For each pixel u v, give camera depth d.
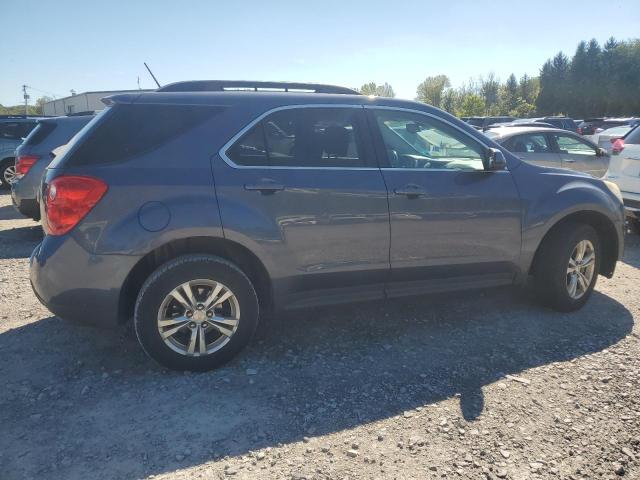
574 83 80.38
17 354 3.53
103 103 3.36
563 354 3.60
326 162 3.50
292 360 3.49
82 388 3.10
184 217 3.09
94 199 3.00
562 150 9.24
